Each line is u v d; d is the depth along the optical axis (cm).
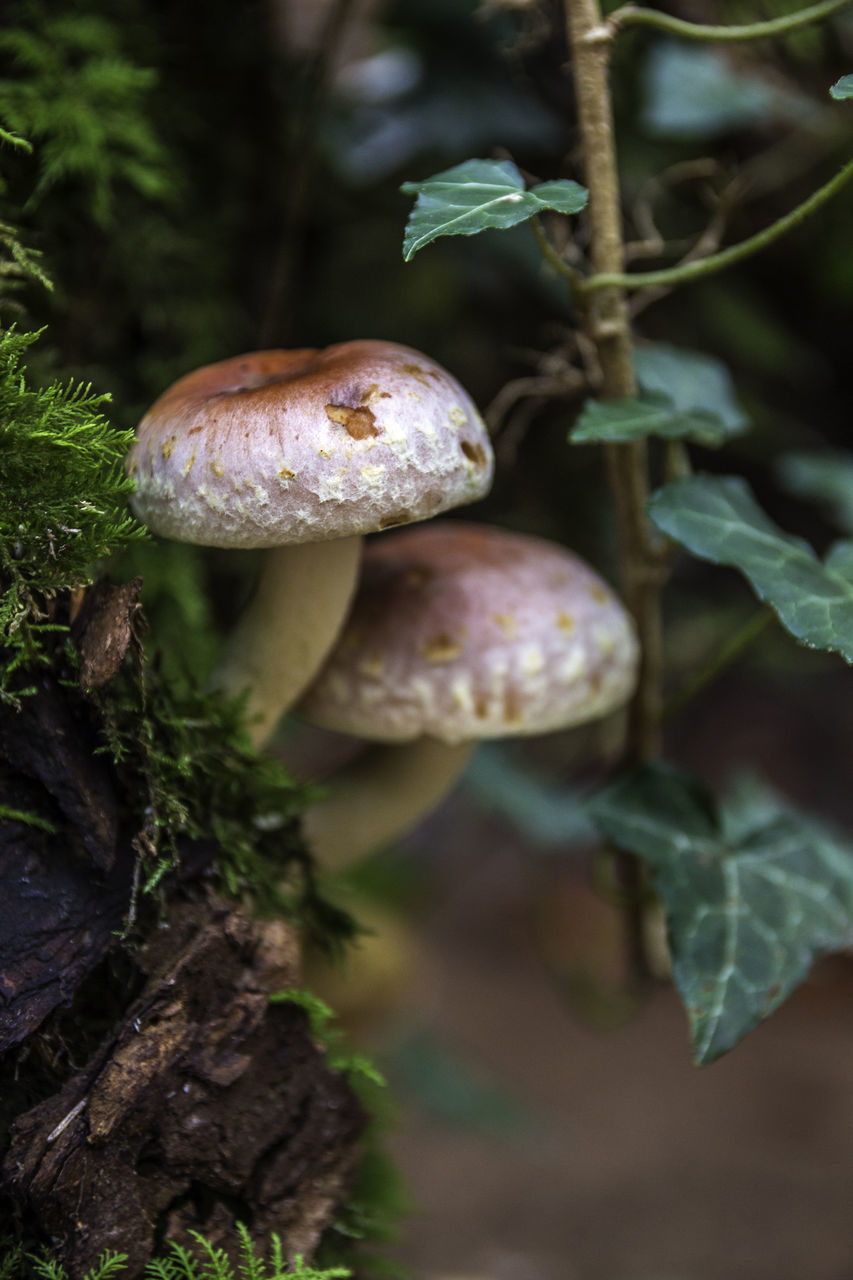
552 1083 113
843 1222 90
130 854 46
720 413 54
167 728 47
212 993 46
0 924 45
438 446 46
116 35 55
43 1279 44
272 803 49
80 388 47
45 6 53
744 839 53
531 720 51
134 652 46
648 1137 104
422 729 52
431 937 139
